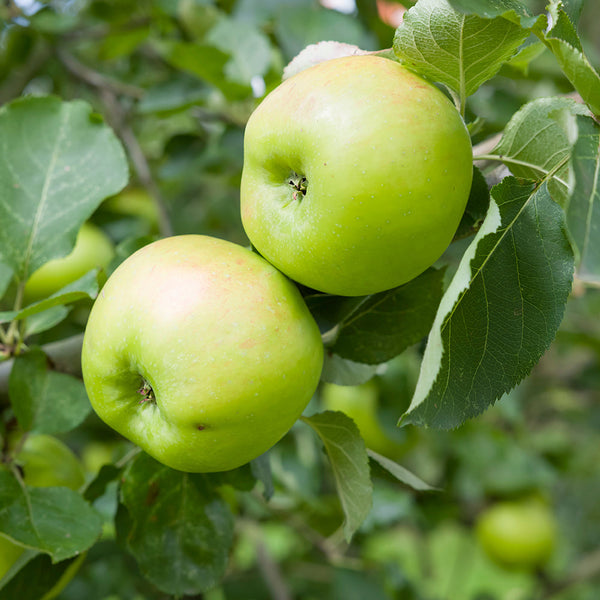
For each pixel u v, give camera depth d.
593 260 0.82
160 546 0.93
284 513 1.26
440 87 0.91
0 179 0.96
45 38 1.33
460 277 0.85
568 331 1.61
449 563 2.62
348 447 0.90
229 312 0.87
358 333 0.93
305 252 0.87
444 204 0.86
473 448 1.57
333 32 1.16
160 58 1.51
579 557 2.54
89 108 0.98
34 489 0.92
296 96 0.87
